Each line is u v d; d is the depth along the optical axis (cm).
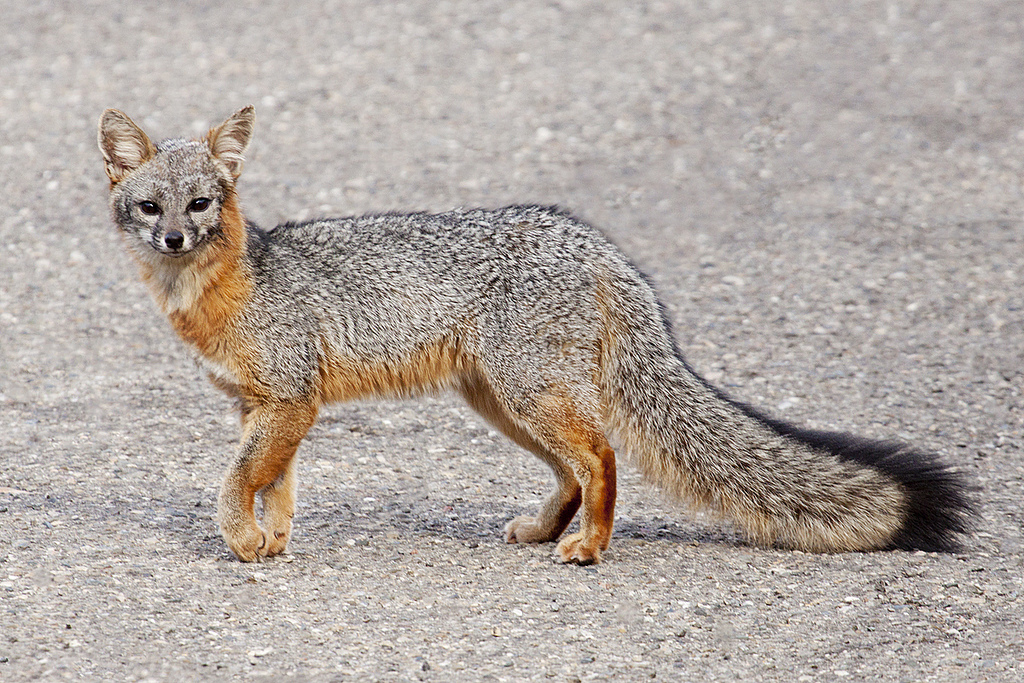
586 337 1030
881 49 2920
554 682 801
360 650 838
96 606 884
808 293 1795
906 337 1638
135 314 1689
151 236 988
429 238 1058
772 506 1058
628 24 3119
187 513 1091
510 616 905
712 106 2612
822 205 2145
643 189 2234
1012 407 1419
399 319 1043
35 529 1022
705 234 2048
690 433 1067
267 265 1034
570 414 1017
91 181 2184
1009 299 1741
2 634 830
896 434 1348
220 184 1019
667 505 1183
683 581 980
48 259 1862
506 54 2916
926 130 2461
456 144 2420
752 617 910
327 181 2220
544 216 1068
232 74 2744
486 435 1353
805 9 3222
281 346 1016
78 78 2688
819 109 2589
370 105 2608
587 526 1018
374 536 1066
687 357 1595
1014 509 1136
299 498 1155
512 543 1066
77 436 1280
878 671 823
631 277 1066
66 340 1586
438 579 973
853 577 987
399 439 1332
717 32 3053
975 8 3198
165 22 3077
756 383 1510
